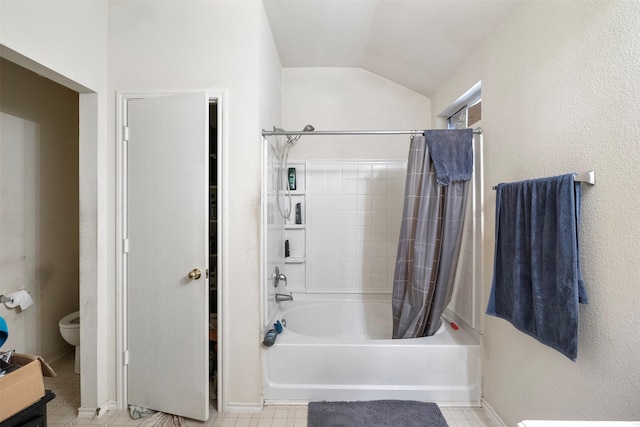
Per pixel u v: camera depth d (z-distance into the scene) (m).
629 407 0.85
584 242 1.00
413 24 1.71
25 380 1.00
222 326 1.60
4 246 1.78
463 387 1.65
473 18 1.49
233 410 1.61
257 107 1.59
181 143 1.54
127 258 1.60
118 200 1.59
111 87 1.60
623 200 0.87
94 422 1.53
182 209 1.54
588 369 0.98
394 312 1.87
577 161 1.03
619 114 0.88
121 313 1.60
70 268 2.22
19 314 1.86
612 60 0.90
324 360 1.66
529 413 1.27
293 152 2.49
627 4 0.85
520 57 1.33
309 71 2.49
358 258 2.49
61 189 2.15
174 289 1.55
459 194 1.70
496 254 1.39
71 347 2.19
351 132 1.74
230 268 1.61
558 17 1.11
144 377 1.59
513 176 1.38
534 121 1.24
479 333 1.68
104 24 1.59
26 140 1.91
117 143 1.60
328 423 1.49
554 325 1.05
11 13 1.14
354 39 2.05
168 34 1.60
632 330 0.85
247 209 1.60
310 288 2.49
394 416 1.53
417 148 1.75
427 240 1.75
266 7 1.71
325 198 2.48
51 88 2.08
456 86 1.98
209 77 1.60
